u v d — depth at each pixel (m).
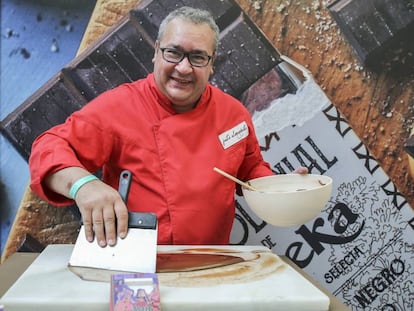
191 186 1.15
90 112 1.17
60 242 1.66
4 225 1.65
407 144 1.70
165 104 1.18
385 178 1.71
